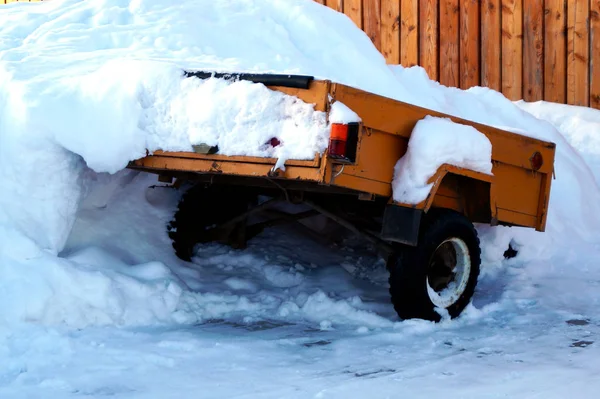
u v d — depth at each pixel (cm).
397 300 718
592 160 1184
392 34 1337
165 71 726
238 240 883
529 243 962
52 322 647
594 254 993
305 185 757
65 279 660
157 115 720
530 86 1270
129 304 689
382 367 573
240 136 675
